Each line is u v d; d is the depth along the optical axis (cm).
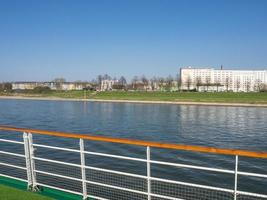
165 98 10512
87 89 16500
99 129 3888
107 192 1066
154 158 2002
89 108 7662
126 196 1021
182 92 13062
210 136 3303
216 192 1067
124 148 2300
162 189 1102
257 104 8081
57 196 613
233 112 6372
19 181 707
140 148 2291
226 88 17538
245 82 19088
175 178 1562
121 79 17525
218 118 5181
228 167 1762
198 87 16475
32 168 648
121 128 3953
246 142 2966
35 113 6222
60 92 16075
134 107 7944
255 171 1680
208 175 1591
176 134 3434
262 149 2650
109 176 1277
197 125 4228
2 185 671
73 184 1178
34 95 15250
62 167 1494
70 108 7694
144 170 1695
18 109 7344
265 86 15900
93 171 1364
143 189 1080
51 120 4944
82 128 4000
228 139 3123
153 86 16425
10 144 2452
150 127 4031
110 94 12975
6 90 18400
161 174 1625
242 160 1906
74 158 1961
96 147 2347
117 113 6153
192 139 3130
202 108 7506
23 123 4556
